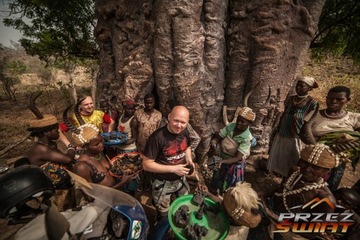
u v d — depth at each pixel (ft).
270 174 12.98
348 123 8.56
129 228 5.28
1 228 6.31
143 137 10.85
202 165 13.64
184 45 10.55
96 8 12.77
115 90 13.55
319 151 5.29
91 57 31.58
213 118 13.21
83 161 6.97
